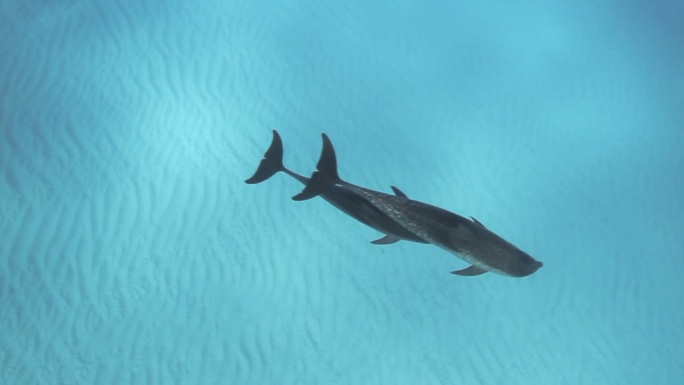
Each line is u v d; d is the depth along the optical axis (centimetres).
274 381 1091
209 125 1418
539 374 1178
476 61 1722
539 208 1433
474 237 320
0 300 1098
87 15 1571
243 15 1680
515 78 1706
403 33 1747
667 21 1988
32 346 1062
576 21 1916
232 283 1188
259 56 1591
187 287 1170
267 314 1161
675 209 1495
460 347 1186
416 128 1528
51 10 1559
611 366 1210
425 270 1273
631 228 1441
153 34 1574
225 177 1336
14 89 1389
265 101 1498
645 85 1775
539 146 1562
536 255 1352
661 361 1229
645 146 1617
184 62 1532
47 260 1157
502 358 1186
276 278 1209
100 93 1425
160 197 1280
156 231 1232
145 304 1140
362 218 351
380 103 1561
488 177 1468
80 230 1207
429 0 1858
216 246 1231
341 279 1230
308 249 1259
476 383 1147
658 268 1378
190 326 1127
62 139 1327
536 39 1831
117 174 1298
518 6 1917
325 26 1709
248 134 1421
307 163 1398
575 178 1513
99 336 1091
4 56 1445
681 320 1297
